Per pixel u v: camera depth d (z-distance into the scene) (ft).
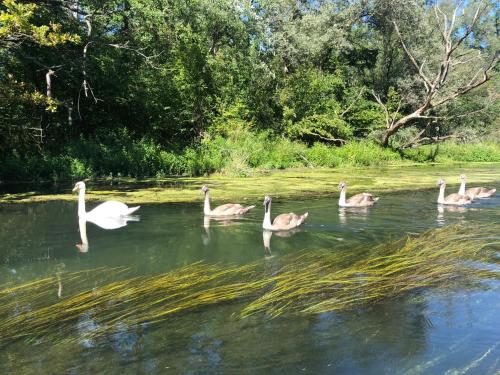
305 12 130.82
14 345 17.12
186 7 101.04
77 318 19.38
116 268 26.07
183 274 24.93
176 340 17.53
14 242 31.91
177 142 96.78
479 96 158.92
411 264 26.86
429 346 17.22
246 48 111.45
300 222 37.76
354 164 108.78
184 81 99.66
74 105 92.02
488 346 17.24
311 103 121.70
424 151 130.41
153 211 44.04
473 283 23.79
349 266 26.48
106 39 90.99
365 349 16.98
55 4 74.74
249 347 17.06
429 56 139.33
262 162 95.35
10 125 74.69
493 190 57.21
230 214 41.91
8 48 65.62
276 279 24.17
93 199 50.44
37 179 70.23
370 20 140.56
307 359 16.24
